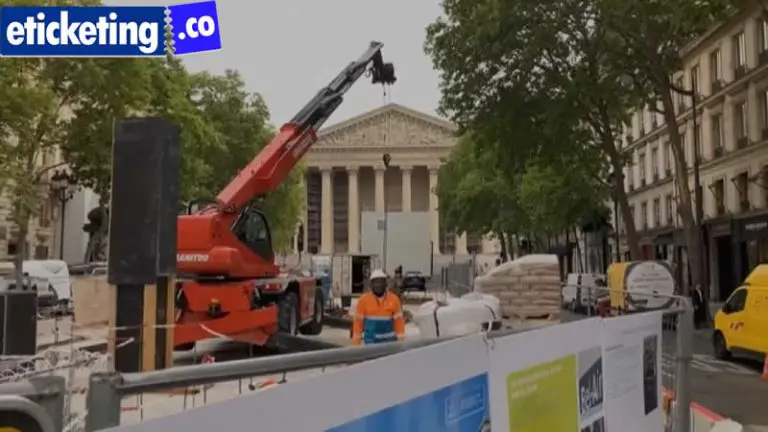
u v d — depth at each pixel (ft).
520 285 39.88
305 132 52.80
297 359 9.11
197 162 111.96
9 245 146.41
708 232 116.67
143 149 26.53
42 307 88.02
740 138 107.24
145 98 87.66
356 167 313.53
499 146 90.74
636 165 155.63
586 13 79.56
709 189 117.60
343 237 325.83
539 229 143.95
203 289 43.11
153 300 26.30
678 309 19.10
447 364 9.00
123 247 26.35
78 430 11.71
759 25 99.50
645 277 69.46
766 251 100.01
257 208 50.67
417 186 323.16
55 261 110.32
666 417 20.42
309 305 58.59
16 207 82.02
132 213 26.40
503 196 145.28
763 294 48.85
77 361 14.46
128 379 7.50
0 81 70.33
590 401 13.44
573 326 12.89
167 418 5.40
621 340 15.31
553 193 123.54
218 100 149.69
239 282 44.70
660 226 140.15
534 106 85.51
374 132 313.94
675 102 129.90
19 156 83.87
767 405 35.99
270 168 49.29
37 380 8.59
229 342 53.26
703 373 47.47
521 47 80.59
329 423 6.98
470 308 32.89
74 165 98.68
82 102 88.48
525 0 77.61
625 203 95.61
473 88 85.10
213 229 44.14
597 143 106.32
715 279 115.44
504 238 205.46
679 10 56.54
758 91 100.32
